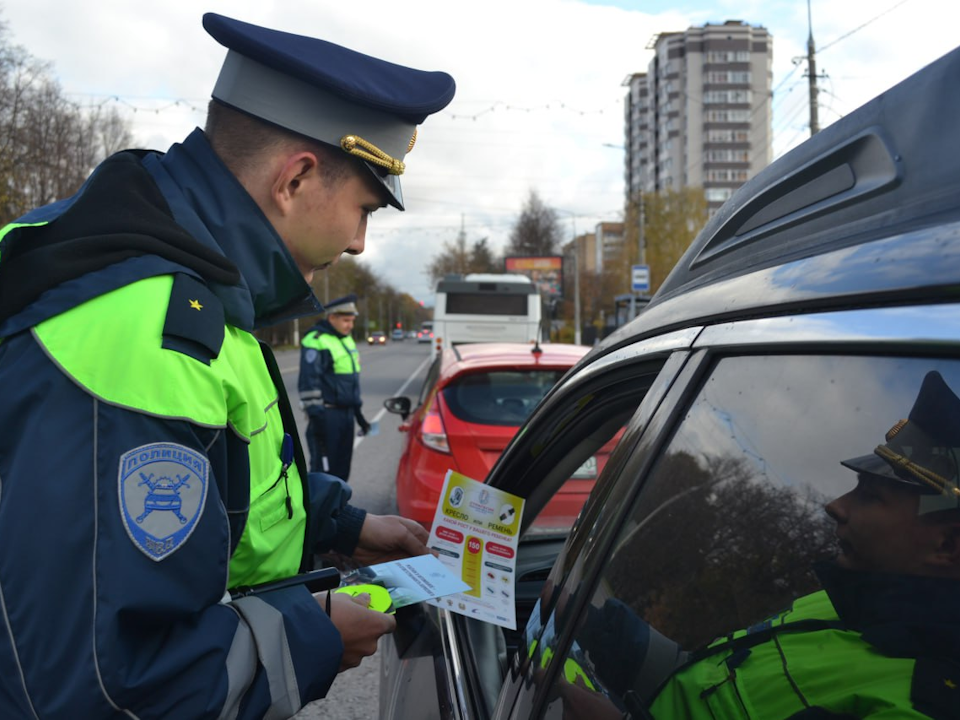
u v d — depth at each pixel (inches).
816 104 853.2
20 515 36.2
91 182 46.4
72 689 35.1
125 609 35.8
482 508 66.9
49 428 37.4
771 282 35.3
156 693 37.6
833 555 28.6
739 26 4037.9
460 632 60.9
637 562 38.3
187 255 43.6
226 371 43.1
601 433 67.4
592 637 39.3
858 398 28.4
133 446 37.6
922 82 31.1
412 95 51.8
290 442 51.8
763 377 33.7
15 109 1268.5
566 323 2284.7
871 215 32.3
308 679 42.9
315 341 269.9
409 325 6791.3
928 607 25.2
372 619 48.6
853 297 29.1
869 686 26.5
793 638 29.5
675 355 41.8
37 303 39.9
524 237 2962.6
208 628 39.9
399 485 204.7
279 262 50.5
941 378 25.3
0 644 36.3
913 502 25.8
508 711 43.8
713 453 35.6
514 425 182.5
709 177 4042.8
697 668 32.9
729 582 32.8
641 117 4687.5
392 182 54.4
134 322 39.2
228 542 41.0
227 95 50.0
